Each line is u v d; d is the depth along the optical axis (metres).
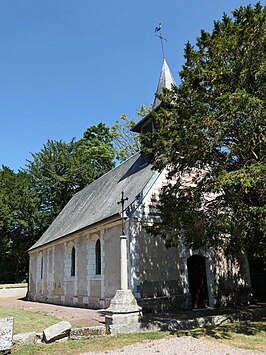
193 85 9.20
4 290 29.70
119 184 18.52
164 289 13.18
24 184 36.06
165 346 6.71
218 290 14.73
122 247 10.04
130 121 34.88
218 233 9.46
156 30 19.16
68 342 7.15
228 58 9.32
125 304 8.70
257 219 8.31
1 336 6.41
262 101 8.09
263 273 17.44
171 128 9.44
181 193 10.17
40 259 24.56
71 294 17.84
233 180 7.89
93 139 40.28
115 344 6.93
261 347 6.57
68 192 36.16
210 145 8.33
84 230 16.39
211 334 7.74
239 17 9.94
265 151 8.46
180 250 14.19
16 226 35.59
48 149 38.16
